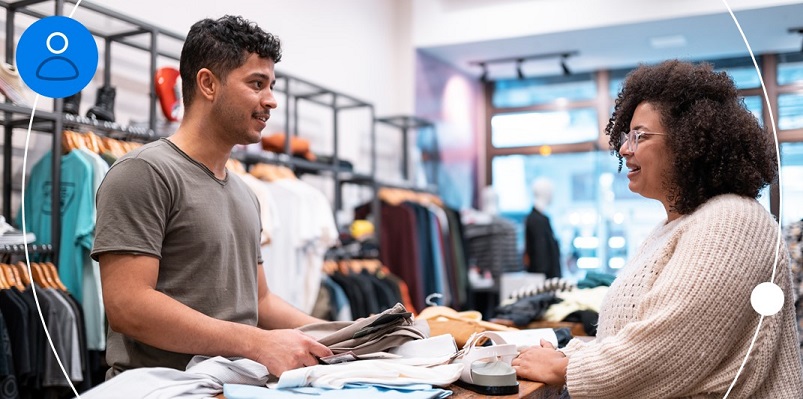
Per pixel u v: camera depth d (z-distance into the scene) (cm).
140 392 121
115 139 355
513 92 809
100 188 153
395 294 502
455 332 180
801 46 652
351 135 598
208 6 446
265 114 166
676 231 135
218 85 161
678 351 122
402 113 671
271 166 441
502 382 130
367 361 134
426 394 121
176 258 157
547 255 640
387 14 665
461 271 628
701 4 571
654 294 128
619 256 724
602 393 126
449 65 747
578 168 772
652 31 620
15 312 275
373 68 636
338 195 497
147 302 144
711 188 137
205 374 129
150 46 363
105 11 322
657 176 142
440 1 669
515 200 800
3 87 294
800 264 246
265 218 389
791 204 664
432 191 656
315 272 427
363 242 516
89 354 309
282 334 143
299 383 125
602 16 605
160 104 358
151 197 151
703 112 135
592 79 775
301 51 539
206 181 163
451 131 750
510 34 639
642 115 143
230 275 164
